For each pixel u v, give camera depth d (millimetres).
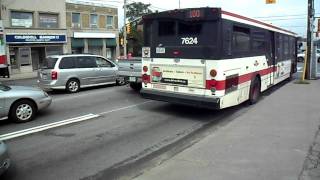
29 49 37625
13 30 35969
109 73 17766
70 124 9711
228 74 10281
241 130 8570
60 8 40531
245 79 11602
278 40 16109
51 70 15867
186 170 5957
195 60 10180
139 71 15258
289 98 13414
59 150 7453
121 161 6777
